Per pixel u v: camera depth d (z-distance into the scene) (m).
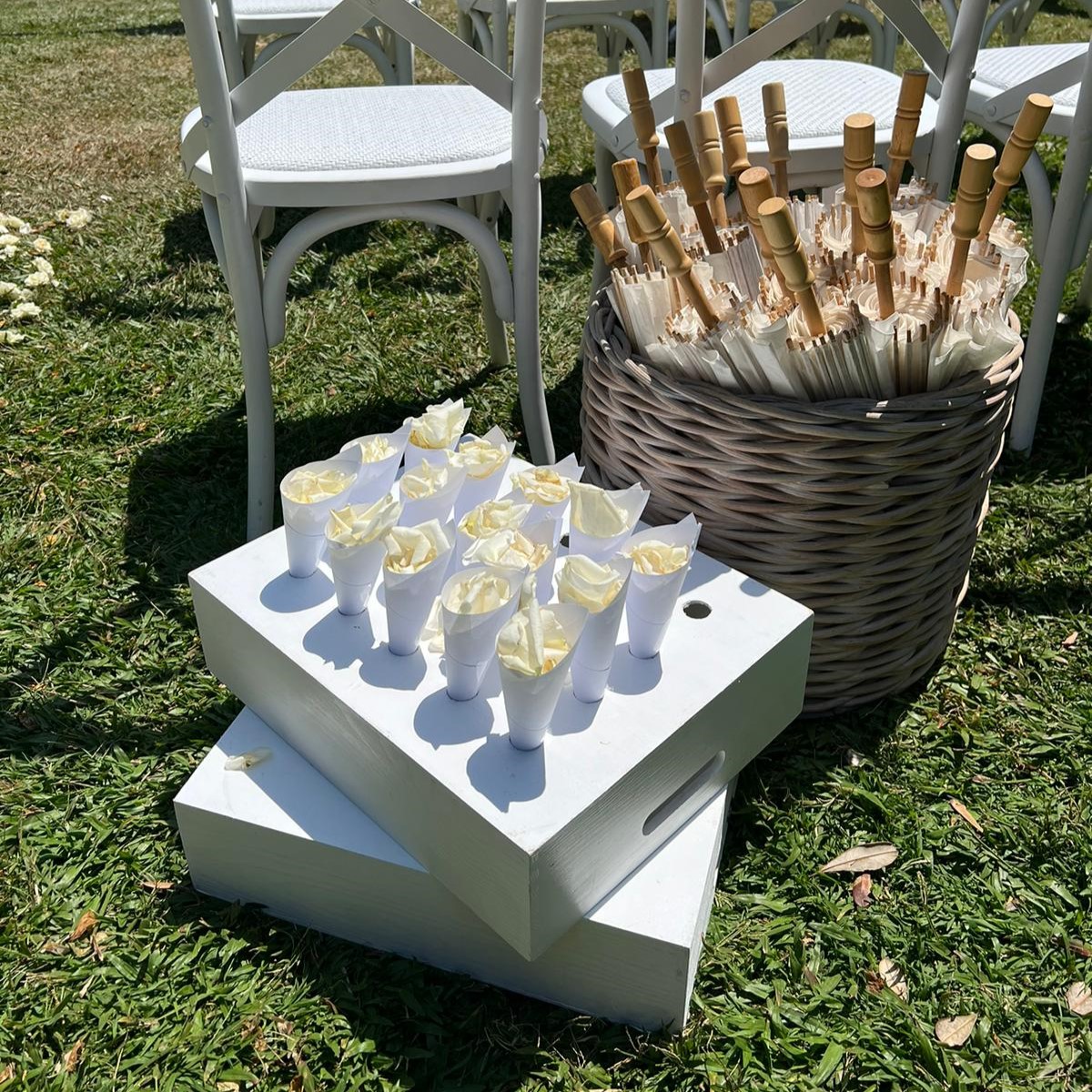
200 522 1.73
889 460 1.11
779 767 1.30
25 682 1.43
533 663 0.88
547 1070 1.00
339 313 2.34
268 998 1.06
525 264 1.56
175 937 1.11
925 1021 1.05
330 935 1.13
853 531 1.17
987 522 1.70
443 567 1.02
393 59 2.90
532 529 1.08
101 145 3.53
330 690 1.01
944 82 1.49
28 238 2.76
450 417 1.25
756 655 1.06
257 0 2.42
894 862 1.19
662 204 1.33
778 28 1.39
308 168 1.41
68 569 1.63
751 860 1.19
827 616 1.24
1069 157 1.67
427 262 2.58
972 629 1.50
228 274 1.47
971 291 1.18
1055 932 1.12
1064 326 2.22
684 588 1.15
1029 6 2.92
